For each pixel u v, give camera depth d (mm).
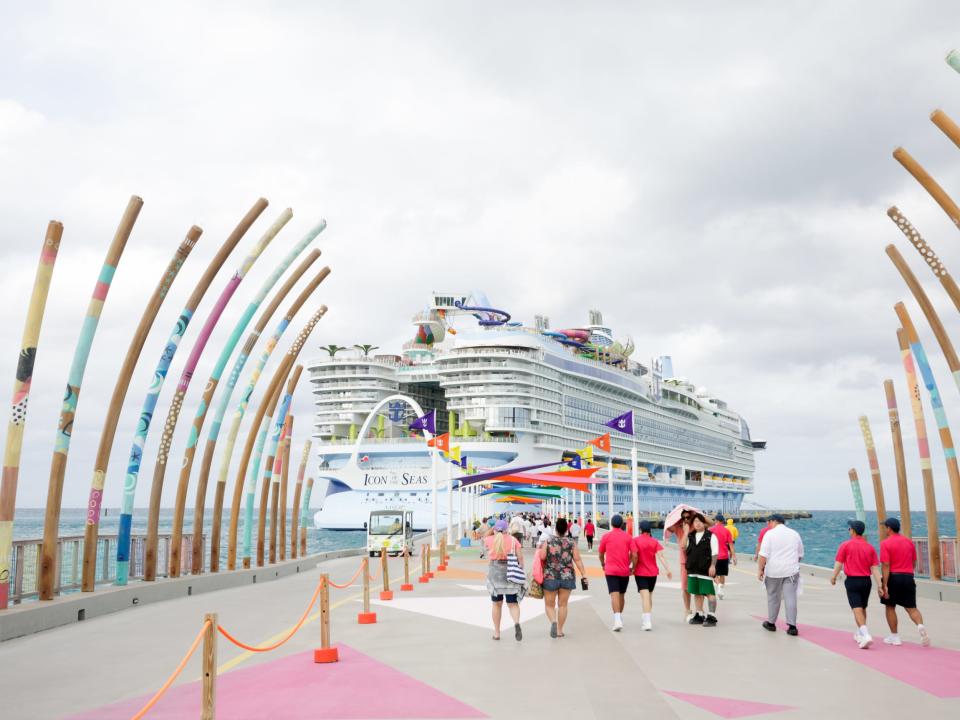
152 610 18453
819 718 8039
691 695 9102
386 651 12234
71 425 16969
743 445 187250
